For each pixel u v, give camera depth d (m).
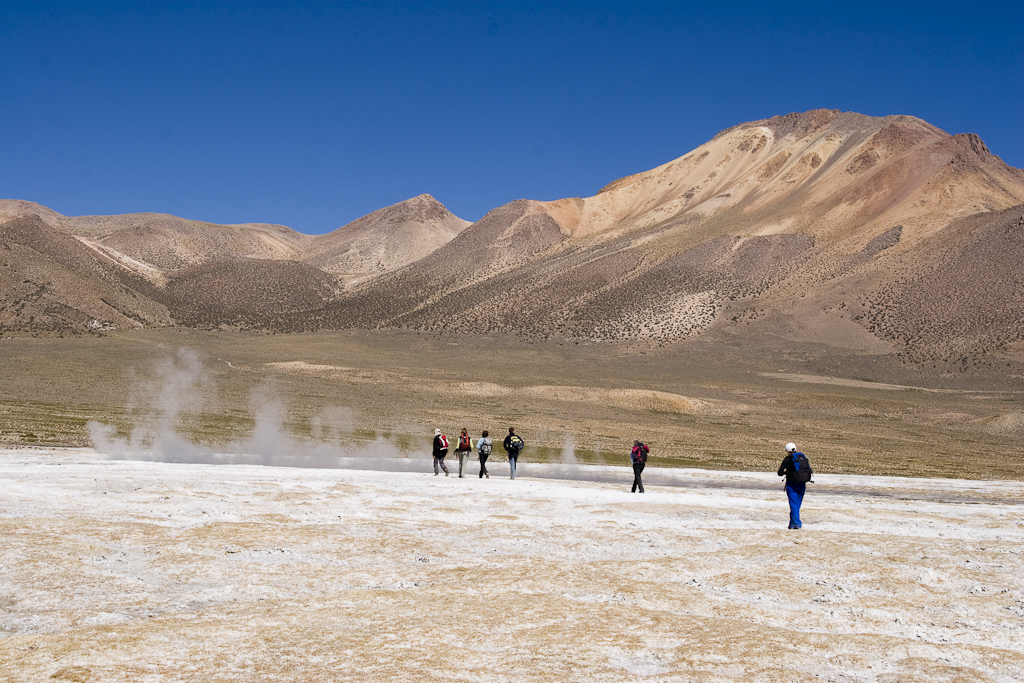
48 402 52.91
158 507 15.06
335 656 7.01
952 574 11.37
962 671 7.13
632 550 12.98
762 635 7.98
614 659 7.18
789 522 15.62
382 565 11.15
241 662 6.80
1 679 6.27
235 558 11.13
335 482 22.42
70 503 15.06
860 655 7.46
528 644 7.53
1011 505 25.89
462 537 13.49
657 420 68.19
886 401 85.19
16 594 9.02
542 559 11.86
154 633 7.60
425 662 6.86
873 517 18.12
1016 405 84.94
